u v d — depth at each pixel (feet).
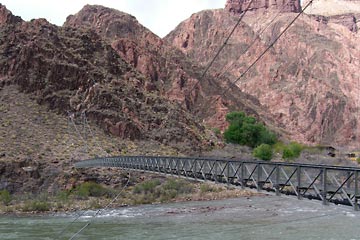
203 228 158.92
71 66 412.36
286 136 609.01
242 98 642.63
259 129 443.32
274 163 99.71
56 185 272.31
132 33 604.49
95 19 625.41
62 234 150.71
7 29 455.63
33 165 288.51
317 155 450.71
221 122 510.17
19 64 410.52
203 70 608.60
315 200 87.86
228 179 120.26
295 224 163.84
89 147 337.11
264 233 148.15
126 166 216.74
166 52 589.32
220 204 224.12
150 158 187.42
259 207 210.59
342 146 645.92
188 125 427.33
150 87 467.52
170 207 218.59
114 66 452.76
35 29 453.99
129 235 147.43
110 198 246.47
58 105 383.86
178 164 157.48
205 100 541.75
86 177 274.77
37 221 182.50
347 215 180.55
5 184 271.28
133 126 375.25
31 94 393.91
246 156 384.88
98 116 377.09
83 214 202.08
